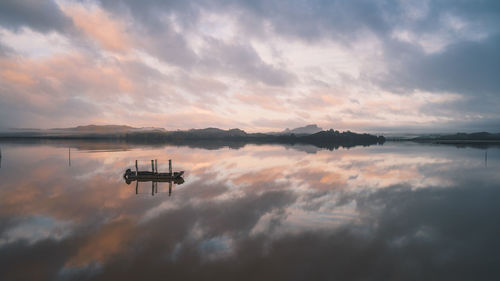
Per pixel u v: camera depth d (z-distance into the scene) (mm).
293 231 13109
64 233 12852
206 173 32219
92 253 10781
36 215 15648
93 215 15703
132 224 14133
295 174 31109
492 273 9352
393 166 38938
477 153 66250
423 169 35562
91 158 49875
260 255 10602
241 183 25688
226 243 11711
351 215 15648
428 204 18078
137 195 20859
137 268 9633
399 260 10234
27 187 23547
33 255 10578
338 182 26031
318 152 71500
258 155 59875
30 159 46562
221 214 15867
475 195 20641
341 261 10133
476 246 11492
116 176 30047
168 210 16719
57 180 27203
